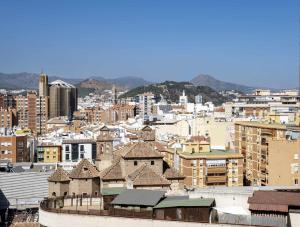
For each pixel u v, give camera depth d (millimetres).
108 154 121250
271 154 147125
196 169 151625
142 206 80312
